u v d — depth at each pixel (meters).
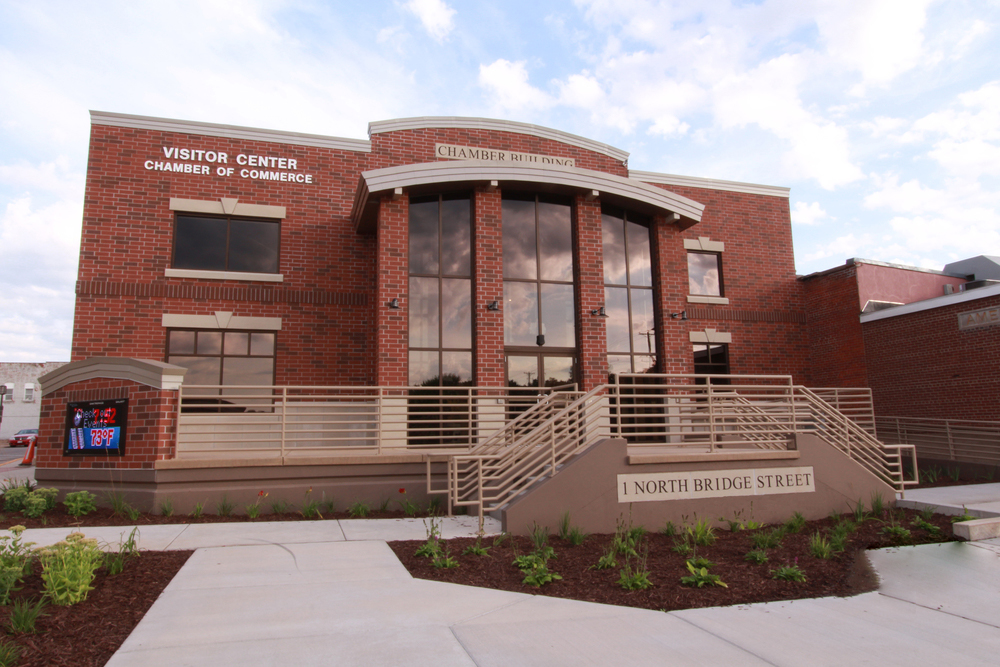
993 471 14.20
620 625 5.14
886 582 6.62
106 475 9.84
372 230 14.47
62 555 5.48
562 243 13.86
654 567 6.91
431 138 15.47
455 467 8.96
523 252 13.59
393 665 4.19
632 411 13.86
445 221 13.26
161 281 13.38
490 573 6.59
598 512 8.64
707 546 7.93
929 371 15.70
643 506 8.85
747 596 6.02
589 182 13.59
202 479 9.70
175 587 5.87
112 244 13.26
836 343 17.80
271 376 13.77
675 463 9.09
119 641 4.54
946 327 15.41
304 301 14.08
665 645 4.73
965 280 19.42
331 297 14.22
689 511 9.07
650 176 17.45
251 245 14.20
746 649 4.71
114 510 9.45
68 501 9.17
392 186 12.51
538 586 6.16
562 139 16.45
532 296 13.48
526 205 13.80
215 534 8.23
